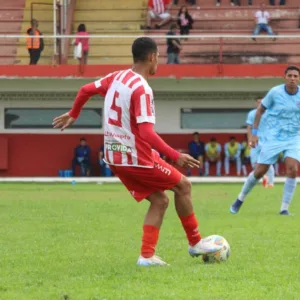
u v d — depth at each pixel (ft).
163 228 88.74
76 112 63.77
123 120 59.00
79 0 281.95
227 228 88.89
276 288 51.06
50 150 269.03
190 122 269.64
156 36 249.55
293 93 105.81
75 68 250.57
